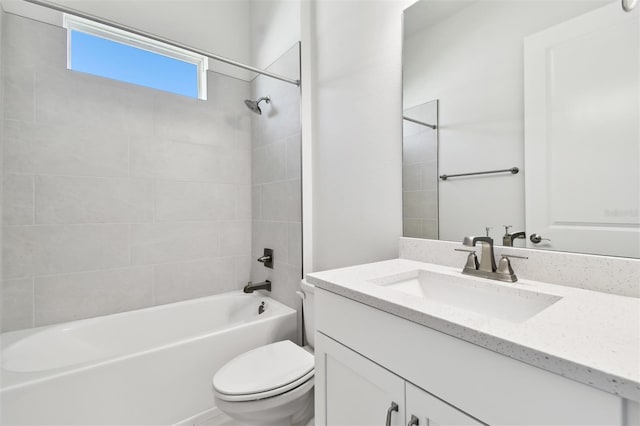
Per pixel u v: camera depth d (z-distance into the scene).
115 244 1.90
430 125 1.25
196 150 2.21
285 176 2.09
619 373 0.40
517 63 0.99
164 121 2.08
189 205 2.18
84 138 1.79
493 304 0.90
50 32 1.70
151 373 1.41
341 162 1.72
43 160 1.67
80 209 1.78
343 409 0.90
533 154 0.96
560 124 0.90
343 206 1.71
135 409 1.37
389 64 1.43
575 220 0.87
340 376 0.91
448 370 0.61
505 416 0.53
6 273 1.58
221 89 2.34
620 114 0.79
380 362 0.77
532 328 0.56
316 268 1.93
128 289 1.94
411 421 0.68
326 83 1.82
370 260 1.54
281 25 2.14
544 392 0.48
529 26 0.97
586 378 0.43
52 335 1.61
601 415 0.42
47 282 1.69
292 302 2.03
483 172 1.09
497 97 1.05
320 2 1.87
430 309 0.66
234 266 2.40
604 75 0.81
